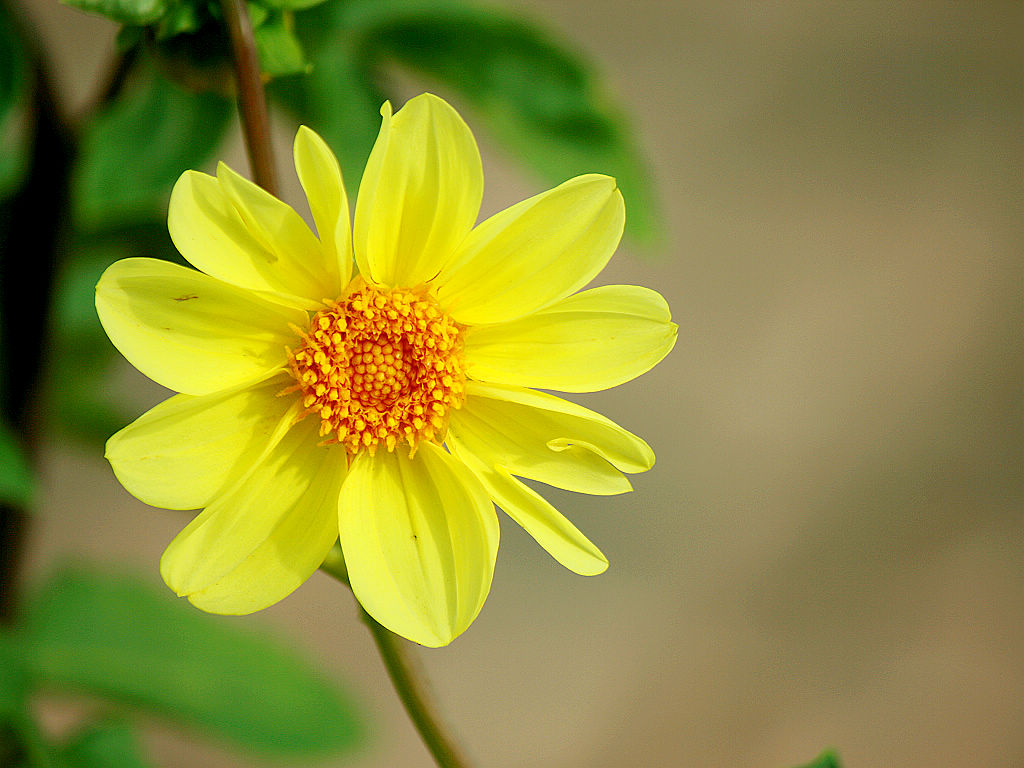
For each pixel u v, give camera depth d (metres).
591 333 0.65
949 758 1.14
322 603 1.11
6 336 0.71
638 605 1.18
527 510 0.64
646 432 1.20
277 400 0.65
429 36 0.71
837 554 1.21
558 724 1.13
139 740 0.74
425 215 0.64
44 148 0.70
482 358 0.65
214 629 0.77
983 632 1.19
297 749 0.77
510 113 0.72
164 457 0.63
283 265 0.64
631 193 0.73
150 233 0.72
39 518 0.73
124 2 0.64
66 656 0.75
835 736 1.14
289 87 0.71
